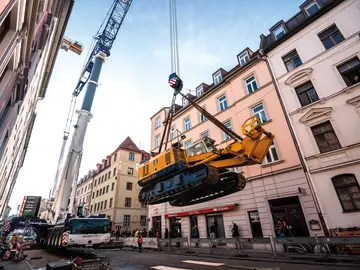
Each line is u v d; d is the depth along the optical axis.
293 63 14.33
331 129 11.41
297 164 12.02
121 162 34.12
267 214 12.51
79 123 12.80
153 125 27.03
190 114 21.47
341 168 10.47
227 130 9.02
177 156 9.04
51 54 12.38
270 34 16.83
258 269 6.60
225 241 10.88
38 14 4.68
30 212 14.50
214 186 9.65
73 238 10.58
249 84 16.75
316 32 13.44
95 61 15.43
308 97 12.89
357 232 9.05
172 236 17.91
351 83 11.41
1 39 3.06
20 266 8.30
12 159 10.94
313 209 10.88
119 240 19.50
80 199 45.56
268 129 14.02
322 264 7.08
